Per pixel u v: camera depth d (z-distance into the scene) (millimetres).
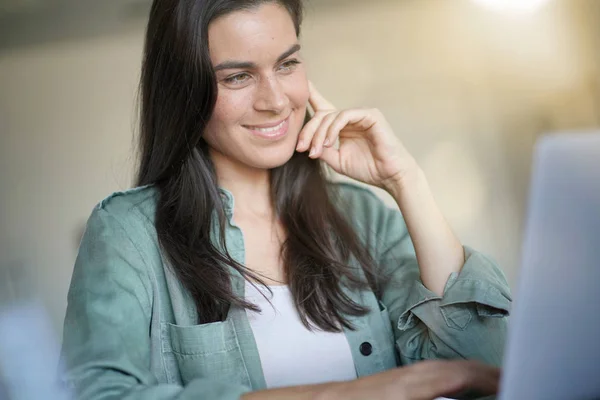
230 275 1359
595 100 3889
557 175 723
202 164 1393
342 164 1479
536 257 739
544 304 750
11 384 3293
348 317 1398
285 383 1327
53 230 4242
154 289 1325
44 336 3766
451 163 4023
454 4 3998
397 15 4051
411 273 1495
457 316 1361
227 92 1296
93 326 1177
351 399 962
